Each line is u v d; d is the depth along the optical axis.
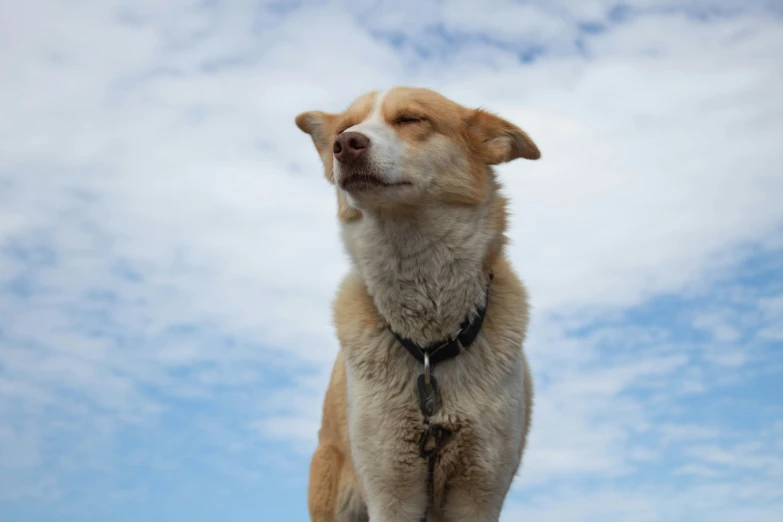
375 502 1.27
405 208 1.27
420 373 1.26
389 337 1.28
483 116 1.33
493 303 1.29
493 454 1.25
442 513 1.30
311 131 1.46
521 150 1.35
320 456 1.44
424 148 1.28
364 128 1.27
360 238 1.31
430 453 1.26
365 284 1.32
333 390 1.42
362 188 1.25
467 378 1.26
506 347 1.27
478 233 1.28
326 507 1.42
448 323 1.26
